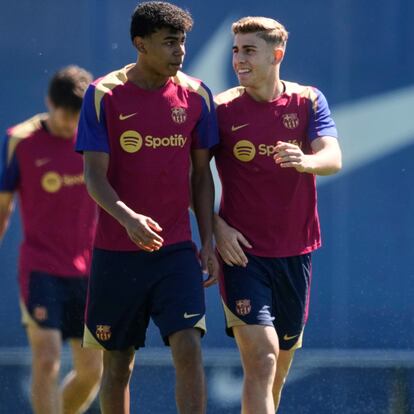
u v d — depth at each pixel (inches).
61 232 698.2
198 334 601.3
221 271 652.1
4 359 807.1
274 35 634.8
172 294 606.2
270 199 645.9
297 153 601.3
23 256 702.5
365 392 822.5
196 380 588.7
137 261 616.4
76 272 702.5
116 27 816.9
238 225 651.5
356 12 825.5
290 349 685.9
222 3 822.5
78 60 816.3
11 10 813.9
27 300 700.7
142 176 609.3
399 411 817.5
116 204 583.8
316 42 825.5
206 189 636.7
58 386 711.7
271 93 644.1
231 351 820.6
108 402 653.3
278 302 665.6
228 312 645.9
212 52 823.7
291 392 823.7
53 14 816.3
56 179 692.7
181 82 621.0
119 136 606.2
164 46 594.6
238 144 641.6
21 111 813.2
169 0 821.9
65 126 690.8
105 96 604.4
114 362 647.8
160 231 604.1
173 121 610.2
